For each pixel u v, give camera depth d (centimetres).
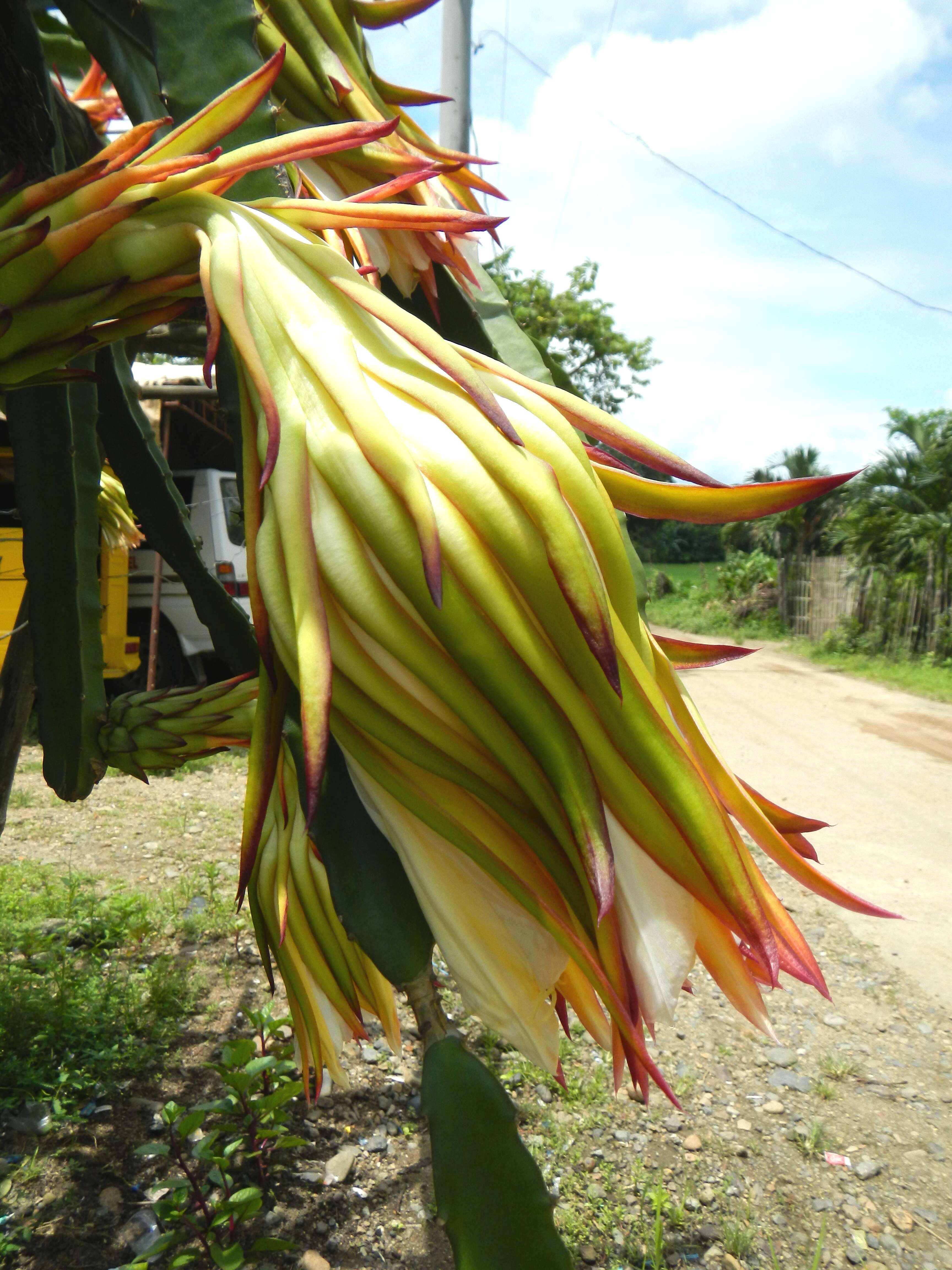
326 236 92
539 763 58
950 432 1373
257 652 130
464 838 64
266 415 58
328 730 56
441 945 67
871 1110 261
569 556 55
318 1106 238
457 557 56
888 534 1402
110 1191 201
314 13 103
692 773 58
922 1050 297
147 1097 234
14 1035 245
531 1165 68
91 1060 239
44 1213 192
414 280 111
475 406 62
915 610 1377
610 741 58
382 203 80
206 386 61
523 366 132
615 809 59
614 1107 252
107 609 633
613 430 66
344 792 77
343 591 58
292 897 91
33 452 131
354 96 103
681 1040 292
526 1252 67
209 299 61
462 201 119
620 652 59
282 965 94
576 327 2052
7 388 73
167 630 751
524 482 57
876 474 1423
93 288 66
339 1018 93
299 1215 199
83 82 198
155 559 645
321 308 63
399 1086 249
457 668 59
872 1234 210
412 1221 201
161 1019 264
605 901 55
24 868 381
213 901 354
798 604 1789
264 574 60
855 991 336
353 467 58
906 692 1123
